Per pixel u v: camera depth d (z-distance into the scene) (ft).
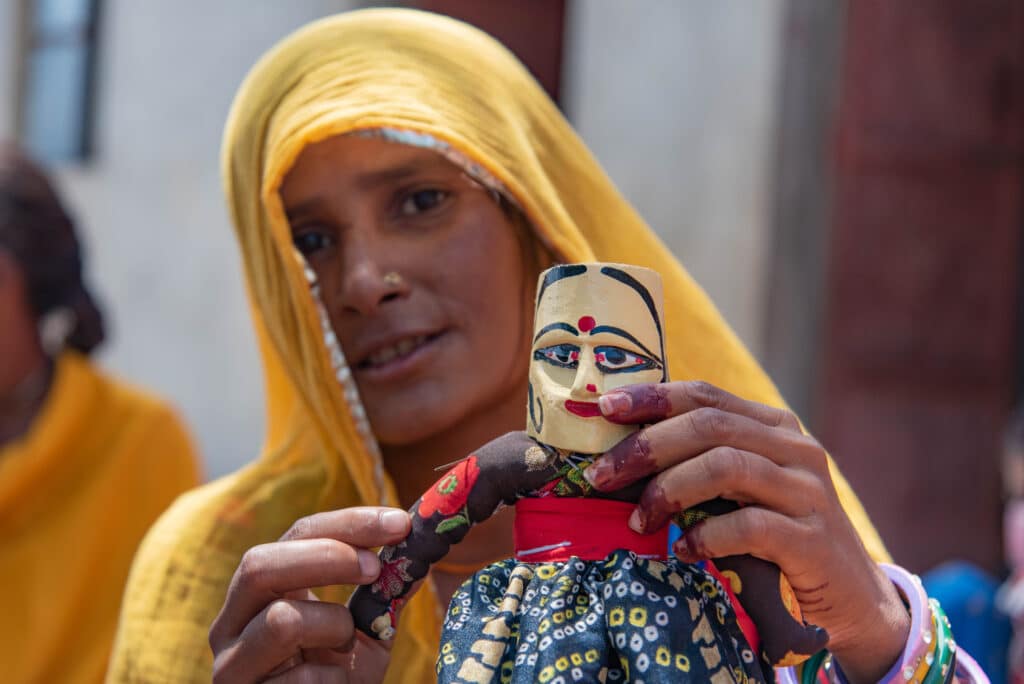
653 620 3.48
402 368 5.05
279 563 3.97
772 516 3.55
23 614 8.28
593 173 5.68
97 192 17.65
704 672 3.44
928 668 4.01
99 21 17.76
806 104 12.68
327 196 5.10
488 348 5.10
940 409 13.51
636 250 5.59
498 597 3.78
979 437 13.55
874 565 4.01
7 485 8.38
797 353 12.82
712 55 12.64
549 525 3.74
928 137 13.32
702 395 3.67
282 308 5.42
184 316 16.75
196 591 5.30
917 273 13.33
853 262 13.12
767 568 3.62
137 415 8.98
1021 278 13.46
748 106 12.54
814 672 4.25
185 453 9.11
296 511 5.42
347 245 5.10
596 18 13.07
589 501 3.71
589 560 3.68
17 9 18.88
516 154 5.19
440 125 5.00
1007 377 13.57
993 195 13.47
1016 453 10.58
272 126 5.25
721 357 5.33
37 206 8.75
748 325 12.55
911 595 4.19
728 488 3.54
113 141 17.60
